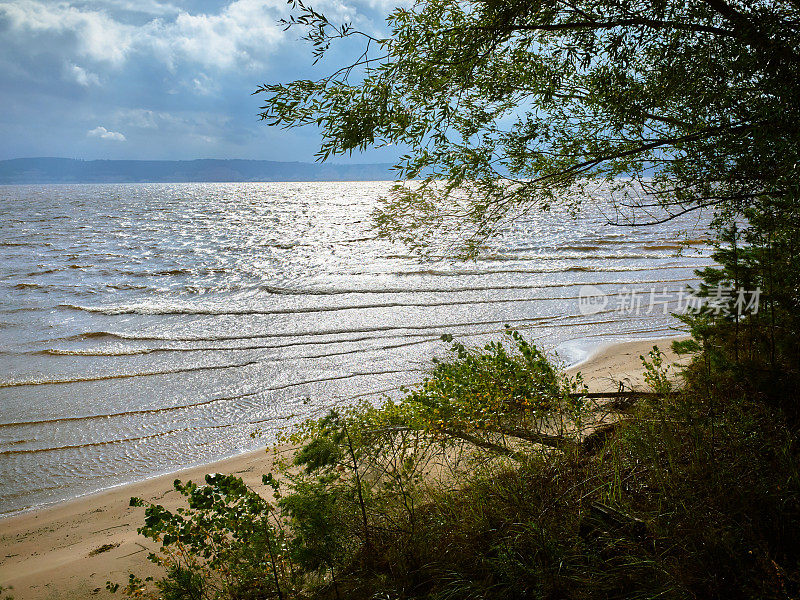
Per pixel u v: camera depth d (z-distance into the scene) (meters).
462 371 3.98
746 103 2.53
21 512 7.37
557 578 2.38
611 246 32.06
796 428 2.93
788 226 3.15
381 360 13.07
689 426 3.20
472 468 3.72
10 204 108.06
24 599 4.42
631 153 2.73
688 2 2.35
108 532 6.30
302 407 10.56
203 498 2.86
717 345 3.79
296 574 2.98
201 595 3.01
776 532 2.31
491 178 2.88
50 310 20.95
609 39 2.46
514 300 19.06
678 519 2.53
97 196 152.00
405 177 2.83
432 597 2.52
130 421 10.38
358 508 3.43
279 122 2.41
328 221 63.62
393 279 24.70
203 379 12.53
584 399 4.03
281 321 17.83
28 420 10.53
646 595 2.16
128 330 17.56
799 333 3.33
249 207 94.19
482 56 2.60
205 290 24.50
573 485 3.05
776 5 2.30
